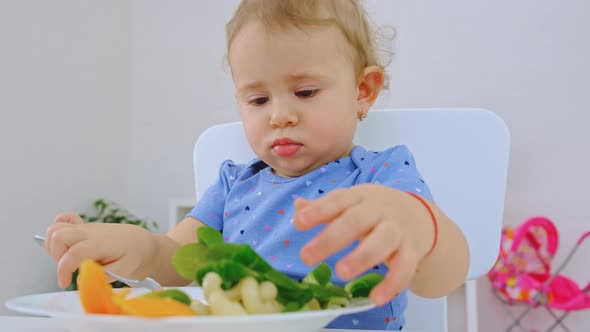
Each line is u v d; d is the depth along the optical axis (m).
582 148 2.30
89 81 2.49
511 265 2.16
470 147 0.83
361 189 0.36
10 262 2.01
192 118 2.74
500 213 0.80
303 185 0.72
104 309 0.32
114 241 0.54
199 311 0.33
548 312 2.27
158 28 2.81
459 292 1.91
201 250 0.34
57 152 2.28
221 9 2.76
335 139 0.67
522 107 2.38
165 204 2.72
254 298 0.32
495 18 2.45
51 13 2.25
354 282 0.40
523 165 2.36
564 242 2.29
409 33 2.54
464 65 2.47
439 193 0.83
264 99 0.67
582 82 2.32
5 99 2.01
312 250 0.31
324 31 0.67
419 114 0.86
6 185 2.01
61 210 2.29
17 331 0.45
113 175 2.65
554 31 2.38
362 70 0.74
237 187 0.80
